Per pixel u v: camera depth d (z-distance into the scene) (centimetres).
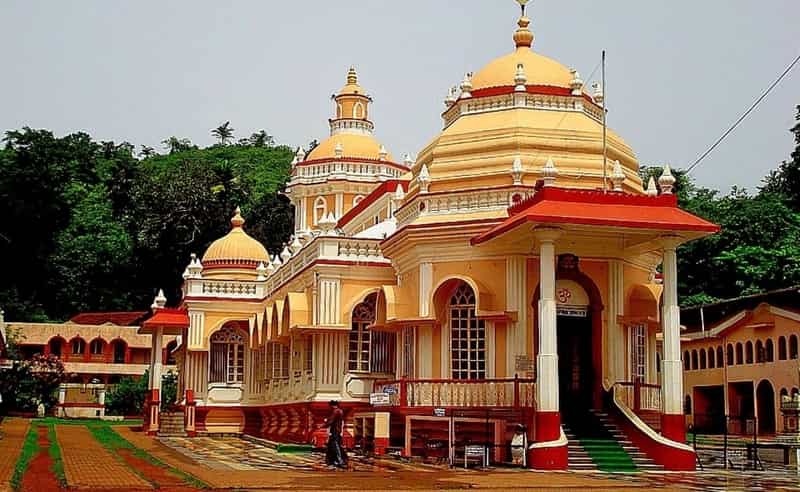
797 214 5234
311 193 4678
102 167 8931
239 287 3975
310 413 2922
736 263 4866
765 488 1709
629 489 1623
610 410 2369
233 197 7419
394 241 2702
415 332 2578
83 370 6369
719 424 4269
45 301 7425
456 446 2373
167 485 1611
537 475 1939
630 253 2511
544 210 2128
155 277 7619
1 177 7156
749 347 4003
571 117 2694
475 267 2488
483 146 2642
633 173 2772
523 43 2917
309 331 2936
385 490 1540
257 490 1526
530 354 2405
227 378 3947
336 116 4850
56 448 2652
